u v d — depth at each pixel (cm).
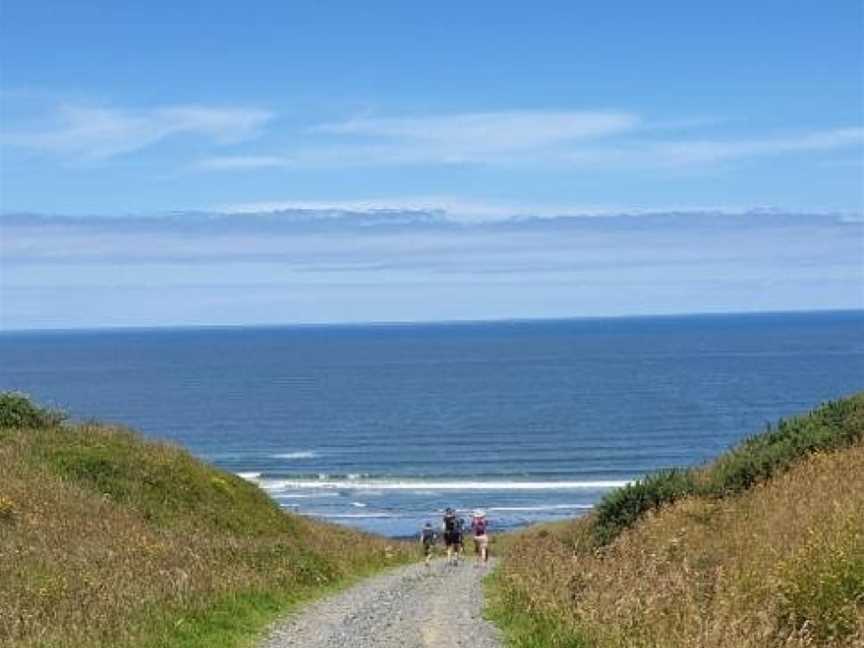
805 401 18312
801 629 1405
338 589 2656
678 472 3566
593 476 11731
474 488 11131
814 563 1553
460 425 16700
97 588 1888
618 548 2730
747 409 17538
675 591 1648
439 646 1681
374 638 1777
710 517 2864
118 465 3556
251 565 2627
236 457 13775
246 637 1773
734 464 3291
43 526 2659
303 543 3672
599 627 1531
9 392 4066
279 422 17562
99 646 1480
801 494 2420
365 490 11119
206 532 3297
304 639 1772
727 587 1636
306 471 12531
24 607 1716
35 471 3269
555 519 9131
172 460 3822
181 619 1738
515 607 2031
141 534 2806
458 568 3662
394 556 4188
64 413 4059
